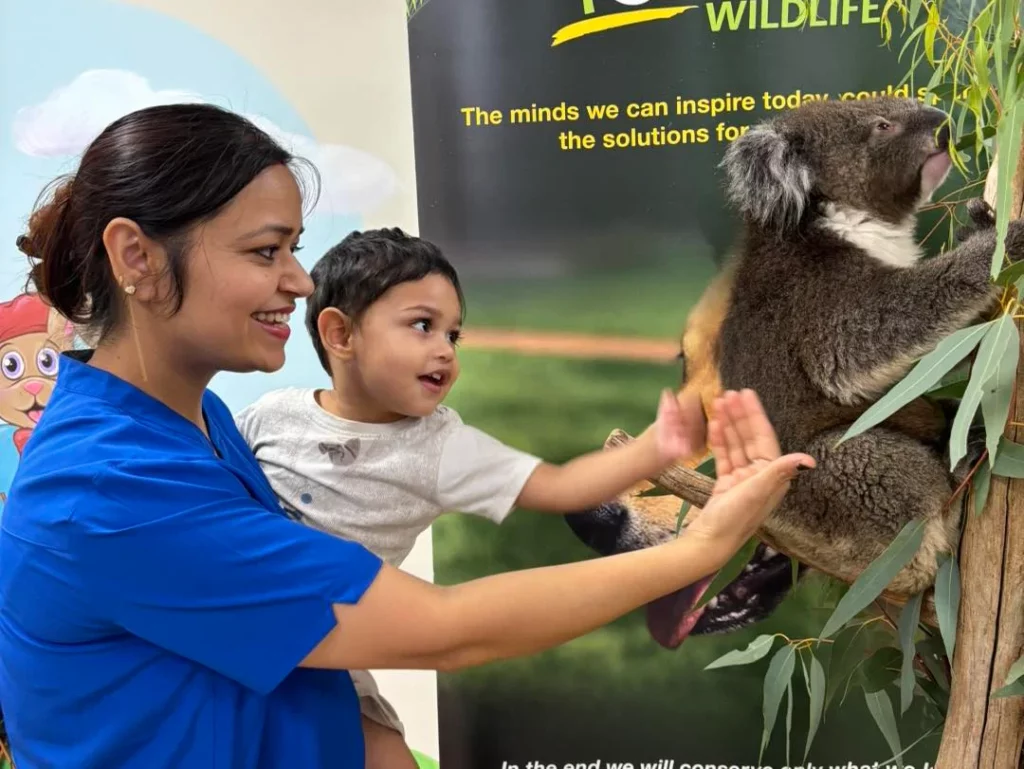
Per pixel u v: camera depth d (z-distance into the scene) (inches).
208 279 31.8
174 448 33.0
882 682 51.0
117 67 68.2
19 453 73.1
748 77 58.2
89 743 33.0
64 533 29.8
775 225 56.3
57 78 68.5
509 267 62.9
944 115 54.2
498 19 60.1
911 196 56.1
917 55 55.9
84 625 31.4
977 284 46.8
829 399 53.9
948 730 39.4
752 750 66.9
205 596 30.1
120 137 31.9
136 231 31.0
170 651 32.7
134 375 34.4
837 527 52.8
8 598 32.9
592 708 68.4
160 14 67.5
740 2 57.4
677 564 34.6
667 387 62.0
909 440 51.4
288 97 68.0
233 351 33.7
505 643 32.9
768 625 65.7
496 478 49.4
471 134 61.6
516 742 69.4
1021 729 37.7
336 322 47.8
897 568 40.4
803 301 55.1
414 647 31.6
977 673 38.0
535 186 61.6
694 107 59.1
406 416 50.5
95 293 33.3
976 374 32.2
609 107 59.9
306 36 67.4
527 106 60.7
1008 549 36.8
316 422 50.9
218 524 30.5
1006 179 30.7
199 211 30.9
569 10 59.4
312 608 30.9
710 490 50.1
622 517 66.2
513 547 67.2
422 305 46.8
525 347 63.6
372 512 49.0
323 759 36.6
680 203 60.2
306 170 67.7
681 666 67.2
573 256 62.1
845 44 56.8
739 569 55.5
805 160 56.1
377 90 67.7
